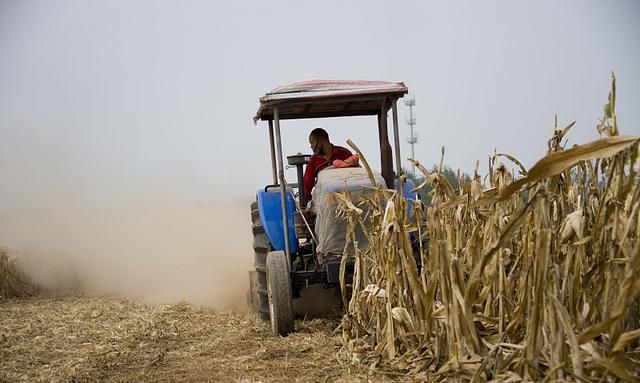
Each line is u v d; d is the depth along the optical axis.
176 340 7.52
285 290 7.11
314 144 8.26
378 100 7.82
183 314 9.07
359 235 6.99
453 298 4.63
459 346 4.61
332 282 7.04
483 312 5.14
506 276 5.06
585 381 3.70
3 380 6.17
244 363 6.11
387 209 5.53
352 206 6.35
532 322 4.01
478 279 4.42
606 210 4.20
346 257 6.54
